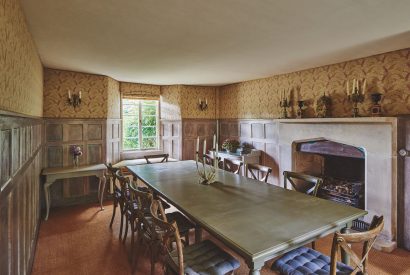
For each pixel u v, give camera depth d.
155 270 2.44
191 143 5.95
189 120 5.90
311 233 1.60
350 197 3.52
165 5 1.89
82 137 4.44
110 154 4.89
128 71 4.29
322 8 1.92
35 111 2.93
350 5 1.86
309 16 2.06
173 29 2.37
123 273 2.40
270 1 1.82
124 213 3.04
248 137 5.39
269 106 4.88
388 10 1.94
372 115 3.22
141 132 5.87
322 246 2.92
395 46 2.87
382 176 3.00
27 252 2.16
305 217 1.84
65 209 4.14
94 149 4.57
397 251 2.83
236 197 2.30
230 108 5.88
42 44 2.83
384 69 3.16
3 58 1.36
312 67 3.99
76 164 4.29
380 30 2.37
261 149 5.07
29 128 2.21
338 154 3.64
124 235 3.10
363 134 3.21
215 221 1.76
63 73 4.23
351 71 3.54
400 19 2.11
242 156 4.84
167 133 5.98
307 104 4.17
